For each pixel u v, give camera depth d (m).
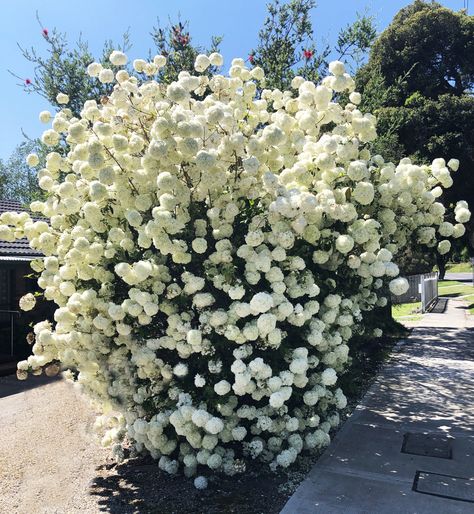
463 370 7.67
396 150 10.71
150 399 4.00
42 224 4.26
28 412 5.97
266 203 3.90
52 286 4.29
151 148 3.49
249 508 3.51
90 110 4.10
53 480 4.07
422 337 10.99
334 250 4.04
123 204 3.92
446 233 4.80
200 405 3.67
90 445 4.84
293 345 3.92
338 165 4.37
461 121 12.83
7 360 9.17
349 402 5.99
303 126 4.18
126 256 3.99
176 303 3.76
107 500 3.71
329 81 4.36
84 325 4.04
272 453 3.99
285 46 8.80
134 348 3.96
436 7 14.93
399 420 5.30
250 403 4.01
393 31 14.45
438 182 4.86
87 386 4.49
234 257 3.80
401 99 14.16
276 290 3.59
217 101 4.42
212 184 3.71
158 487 3.92
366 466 4.10
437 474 3.91
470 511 3.33
